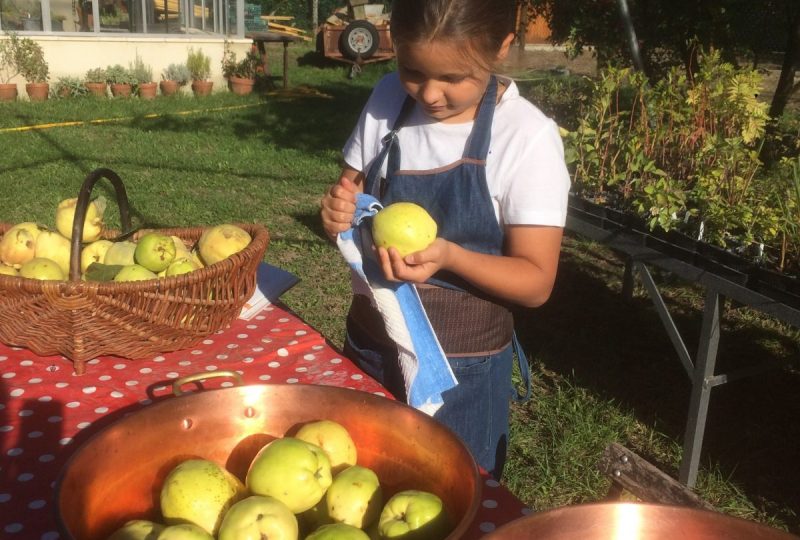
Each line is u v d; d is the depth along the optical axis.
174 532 1.07
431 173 1.76
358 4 17.66
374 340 1.93
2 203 7.20
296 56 19.73
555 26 6.41
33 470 1.45
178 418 1.33
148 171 8.66
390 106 1.87
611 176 3.83
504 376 1.91
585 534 1.04
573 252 6.24
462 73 1.50
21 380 1.78
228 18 15.02
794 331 4.93
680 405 4.02
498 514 1.33
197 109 12.80
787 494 3.34
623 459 1.68
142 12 14.05
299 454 1.19
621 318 5.07
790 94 6.13
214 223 6.86
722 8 5.70
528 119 1.71
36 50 12.91
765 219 3.13
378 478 1.35
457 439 1.23
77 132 10.58
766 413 4.01
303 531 1.20
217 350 1.97
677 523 1.04
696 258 3.09
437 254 1.51
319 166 9.18
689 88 4.33
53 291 1.71
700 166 3.57
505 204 1.72
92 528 1.17
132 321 1.81
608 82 4.01
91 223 2.11
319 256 6.03
